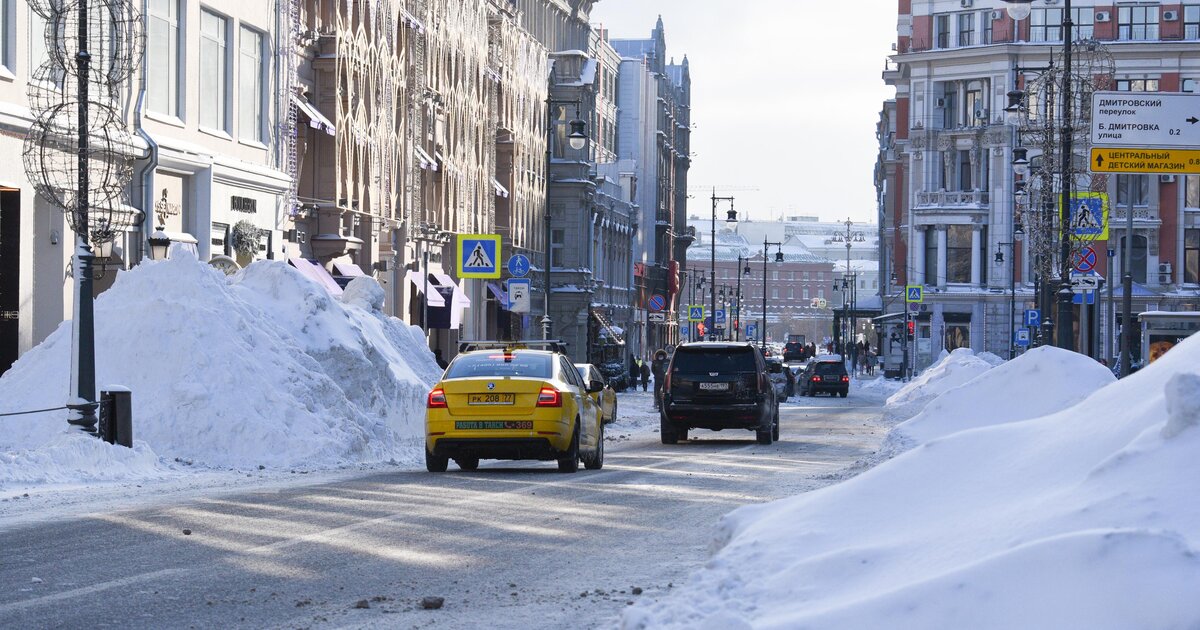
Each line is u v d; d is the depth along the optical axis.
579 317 147.25
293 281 47.69
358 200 85.56
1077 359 43.00
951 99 179.12
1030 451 16.94
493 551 21.94
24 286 51.06
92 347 35.81
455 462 42.22
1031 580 12.03
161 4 61.56
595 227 157.00
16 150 49.91
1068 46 63.41
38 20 51.53
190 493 30.16
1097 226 72.69
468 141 115.75
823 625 12.48
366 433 42.53
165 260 42.78
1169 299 170.62
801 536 16.42
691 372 54.50
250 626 15.80
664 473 37.94
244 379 39.59
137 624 15.81
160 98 61.72
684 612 13.98
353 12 84.75
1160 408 15.71
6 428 38.66
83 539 22.45
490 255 69.75
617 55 190.12
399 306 96.38
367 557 21.03
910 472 17.59
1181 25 171.75
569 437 37.38
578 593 18.17
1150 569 11.57
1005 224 174.50
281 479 34.28
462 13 113.00
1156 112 47.91
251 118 72.06
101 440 34.28
